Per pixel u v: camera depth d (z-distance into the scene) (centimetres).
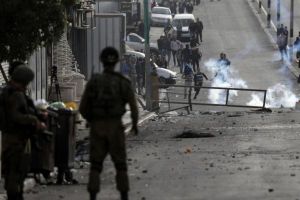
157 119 6444
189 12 18312
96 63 8662
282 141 4572
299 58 12038
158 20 16750
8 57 3603
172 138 4906
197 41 14475
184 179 3047
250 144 4428
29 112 2372
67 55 7200
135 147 4372
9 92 2347
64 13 3650
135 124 2350
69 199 2634
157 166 3484
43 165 2855
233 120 6191
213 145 4409
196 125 5806
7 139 2350
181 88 8906
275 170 3281
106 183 2967
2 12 3475
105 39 8675
